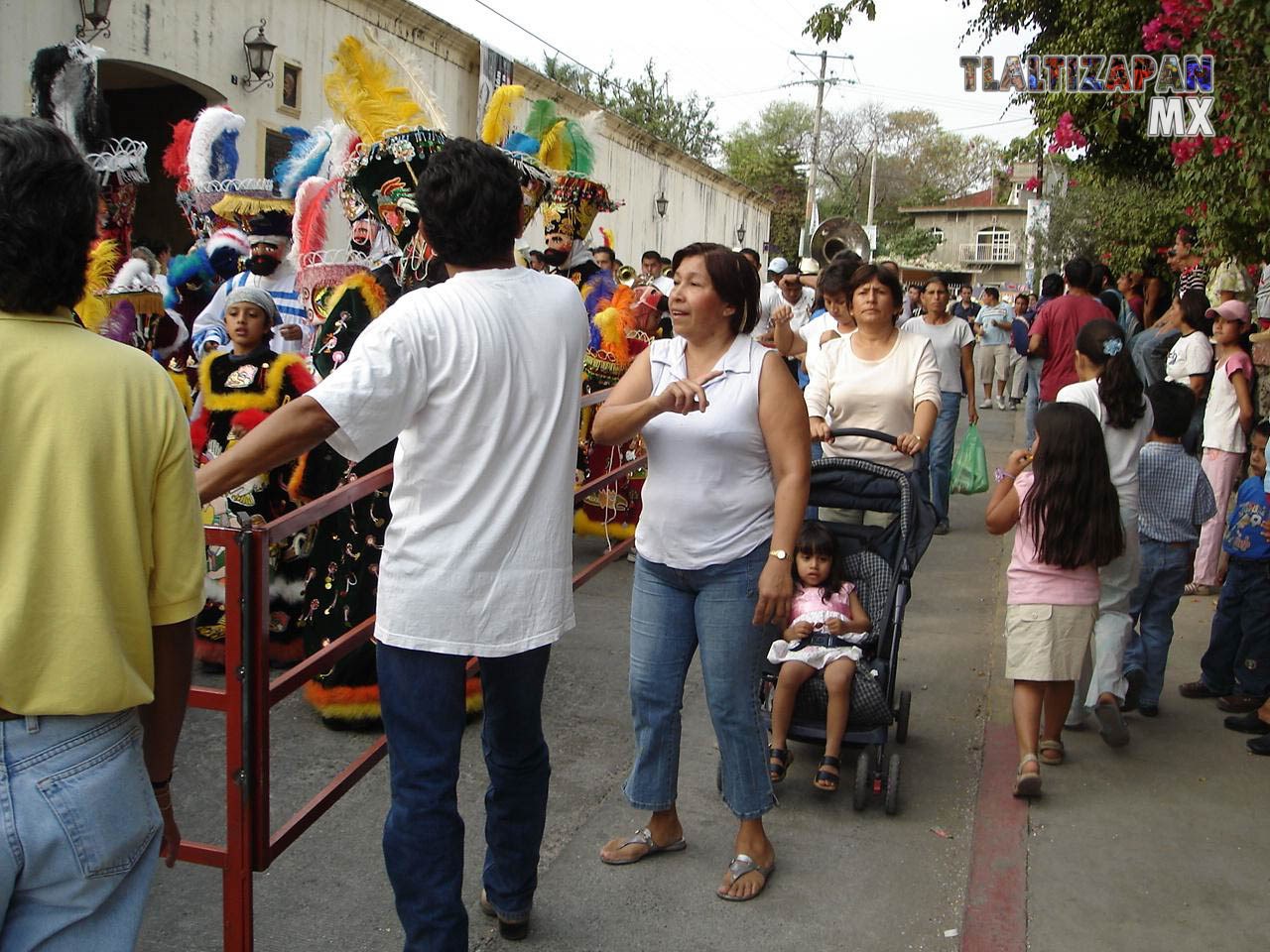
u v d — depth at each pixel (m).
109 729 1.90
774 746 4.17
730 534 3.37
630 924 3.37
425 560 2.70
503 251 2.82
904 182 69.00
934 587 7.09
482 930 3.30
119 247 5.97
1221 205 6.40
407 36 13.79
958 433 14.12
